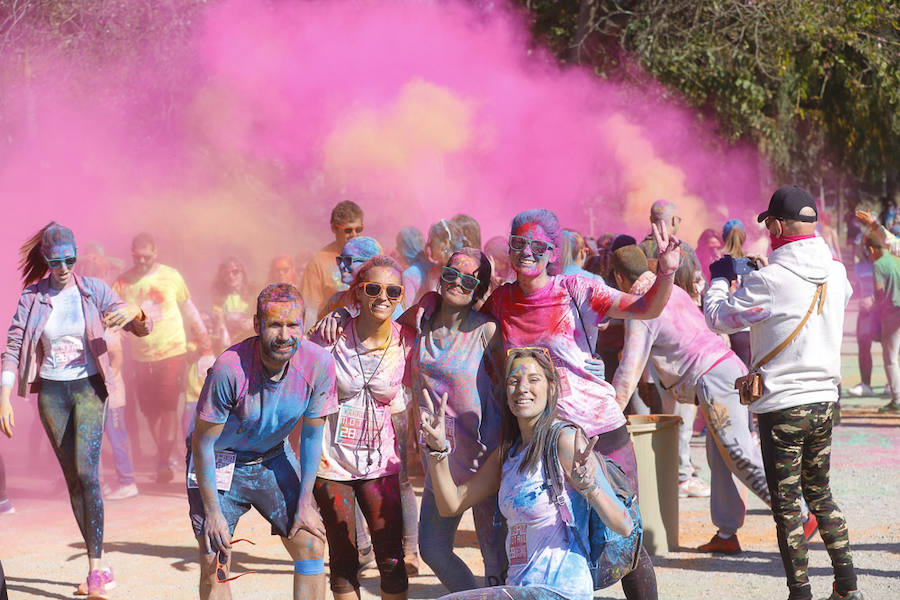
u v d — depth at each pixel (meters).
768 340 8.05
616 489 6.48
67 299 9.32
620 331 12.69
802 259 7.99
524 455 6.43
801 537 8.01
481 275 7.48
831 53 33.19
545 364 6.45
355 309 8.20
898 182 50.66
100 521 9.23
